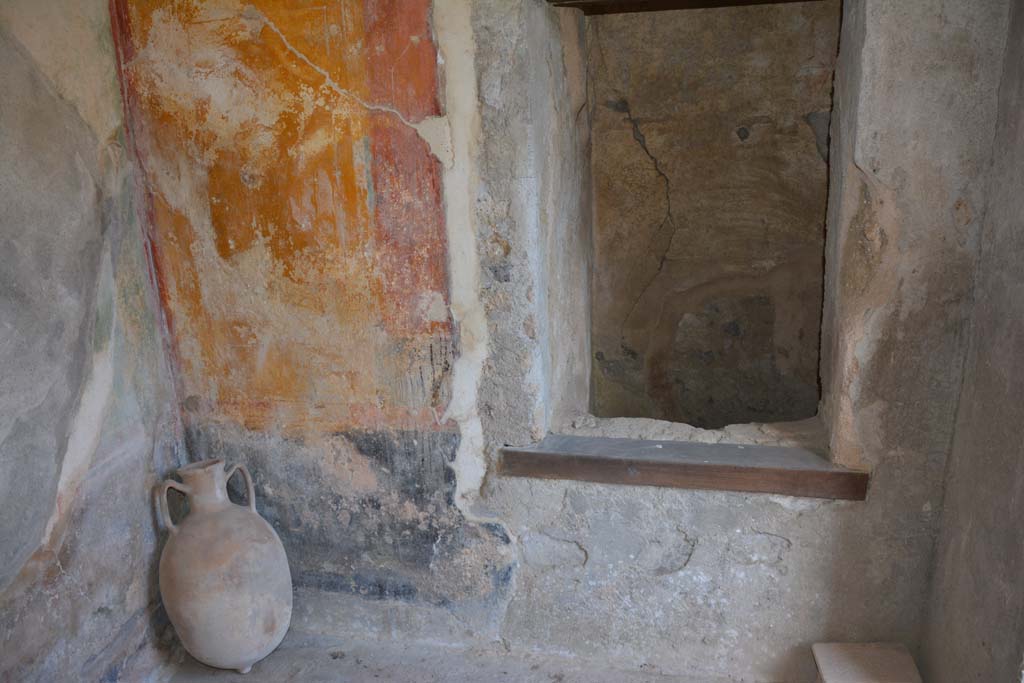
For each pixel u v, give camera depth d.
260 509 2.37
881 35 1.66
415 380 2.13
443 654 2.30
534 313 2.01
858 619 2.03
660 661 2.19
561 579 2.20
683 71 2.64
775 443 2.09
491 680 2.17
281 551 2.20
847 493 1.92
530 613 2.25
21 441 1.72
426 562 2.29
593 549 2.15
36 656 1.82
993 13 1.60
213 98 2.00
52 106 1.80
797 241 2.72
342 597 2.39
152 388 2.21
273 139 2.00
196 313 2.21
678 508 2.05
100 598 2.03
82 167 1.90
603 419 2.32
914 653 2.03
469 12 1.82
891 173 1.72
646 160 2.77
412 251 2.02
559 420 2.31
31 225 1.74
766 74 2.57
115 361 2.05
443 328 2.07
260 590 2.09
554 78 2.16
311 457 2.28
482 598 2.28
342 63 1.91
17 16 1.70
